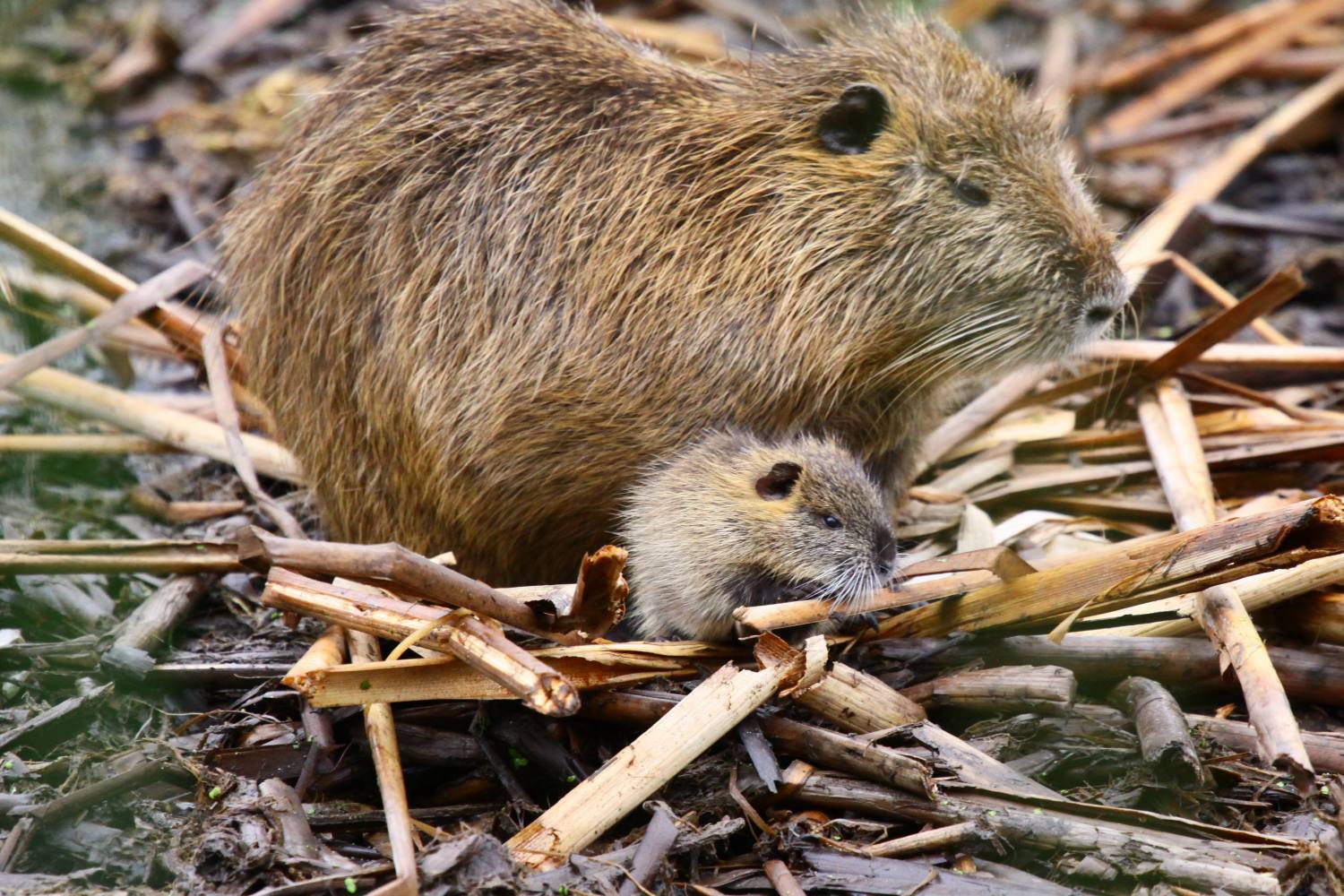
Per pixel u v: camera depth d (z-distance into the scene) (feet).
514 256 27.96
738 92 29.17
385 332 28.45
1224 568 24.06
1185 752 22.80
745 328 27.86
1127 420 34.81
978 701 24.71
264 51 54.29
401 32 30.32
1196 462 31.32
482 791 24.34
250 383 31.24
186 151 48.98
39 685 26.53
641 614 27.30
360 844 23.04
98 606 29.40
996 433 34.81
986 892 21.08
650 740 22.49
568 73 28.96
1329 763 23.56
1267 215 45.78
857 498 26.23
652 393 27.84
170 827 22.48
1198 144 50.31
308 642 28.09
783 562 26.07
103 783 23.15
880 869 21.63
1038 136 29.48
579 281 27.78
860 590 25.88
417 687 22.97
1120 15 56.08
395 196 28.48
